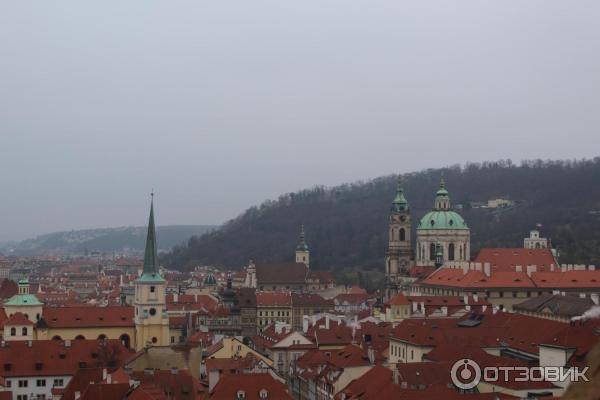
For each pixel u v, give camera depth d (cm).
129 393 14812
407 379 15825
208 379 19075
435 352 18738
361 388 17050
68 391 16938
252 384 16500
